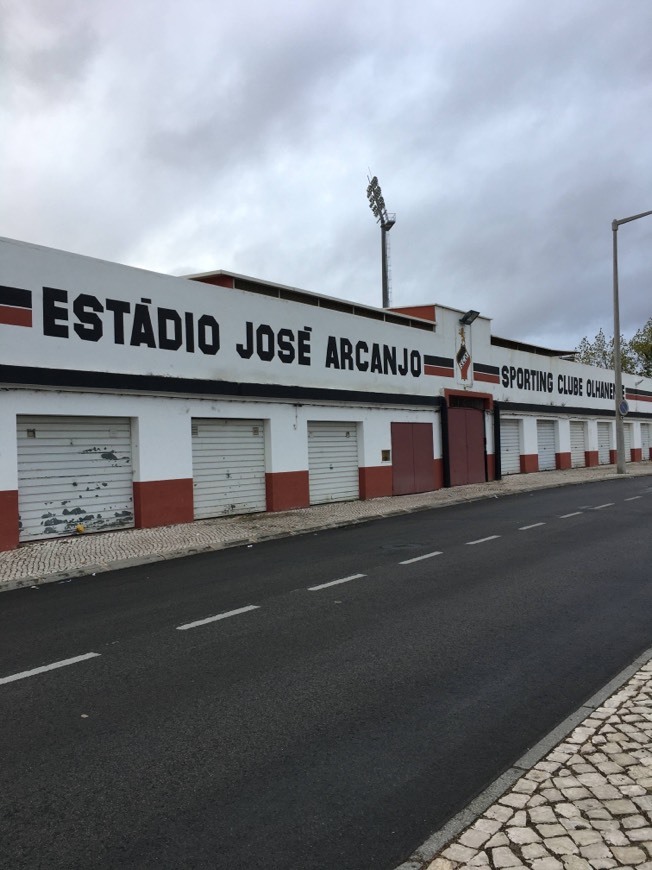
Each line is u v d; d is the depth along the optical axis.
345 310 21.41
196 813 3.46
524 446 30.22
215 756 4.07
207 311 15.62
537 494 21.66
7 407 11.86
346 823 3.33
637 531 12.70
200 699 4.98
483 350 26.91
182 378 14.84
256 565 10.45
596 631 6.45
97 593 8.81
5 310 11.90
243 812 3.46
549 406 32.06
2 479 11.75
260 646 6.21
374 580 9.00
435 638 6.35
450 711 4.68
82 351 13.07
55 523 12.88
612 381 40.19
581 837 3.03
